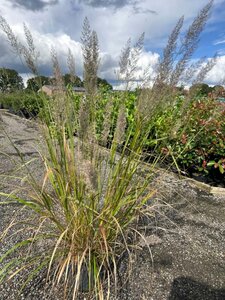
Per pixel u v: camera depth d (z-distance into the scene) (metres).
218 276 1.83
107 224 1.54
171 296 1.62
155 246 2.08
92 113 1.46
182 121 1.80
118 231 1.61
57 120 1.54
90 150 1.34
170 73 1.44
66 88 1.53
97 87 1.44
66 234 1.54
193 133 3.35
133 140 1.56
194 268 1.89
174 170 3.74
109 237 1.64
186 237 2.25
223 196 3.23
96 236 1.54
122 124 1.46
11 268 1.68
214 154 3.67
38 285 1.60
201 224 2.50
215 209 2.85
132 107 3.50
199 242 2.20
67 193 1.47
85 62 1.36
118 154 1.72
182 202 2.89
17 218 2.31
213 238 2.29
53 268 1.70
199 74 1.55
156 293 1.63
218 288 1.72
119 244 1.69
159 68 1.43
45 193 1.59
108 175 1.58
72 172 1.49
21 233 2.09
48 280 1.62
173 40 1.40
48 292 1.55
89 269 1.36
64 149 1.54
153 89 1.44
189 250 2.08
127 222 1.69
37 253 1.84
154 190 1.71
